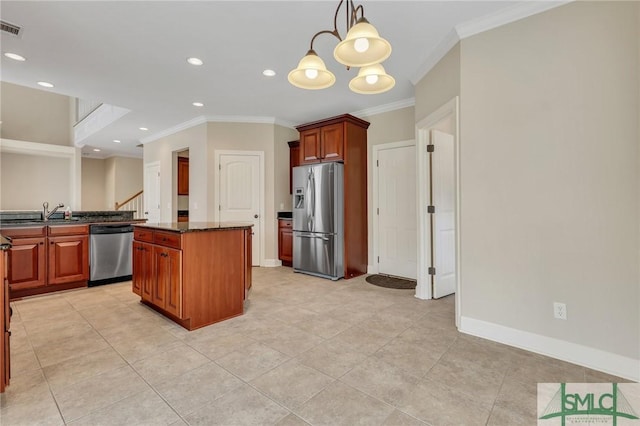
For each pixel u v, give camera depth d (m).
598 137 1.89
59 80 3.57
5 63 3.15
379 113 4.48
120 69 3.29
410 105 4.17
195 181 5.22
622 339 1.82
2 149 6.89
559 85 2.02
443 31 2.53
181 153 6.49
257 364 1.94
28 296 3.37
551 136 2.05
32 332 2.42
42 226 3.43
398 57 2.97
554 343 2.05
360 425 1.40
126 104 4.43
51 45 2.80
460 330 2.48
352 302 3.22
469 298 2.43
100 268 3.84
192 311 2.49
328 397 1.61
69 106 7.68
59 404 1.54
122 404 1.55
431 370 1.88
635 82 1.77
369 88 1.96
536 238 2.12
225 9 2.29
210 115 4.94
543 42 2.08
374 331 2.47
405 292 3.59
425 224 3.36
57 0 2.17
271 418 1.45
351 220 4.32
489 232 2.32
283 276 4.40
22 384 1.71
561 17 2.01
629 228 1.80
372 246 4.57
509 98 2.22
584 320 1.94
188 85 3.72
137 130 5.84
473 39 2.39
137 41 2.74
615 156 1.84
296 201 4.62
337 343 2.25
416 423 1.42
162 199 5.98
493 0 2.11
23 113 7.10
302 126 4.62
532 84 2.12
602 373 1.85
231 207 5.09
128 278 4.09
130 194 8.66
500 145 2.27
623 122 1.81
